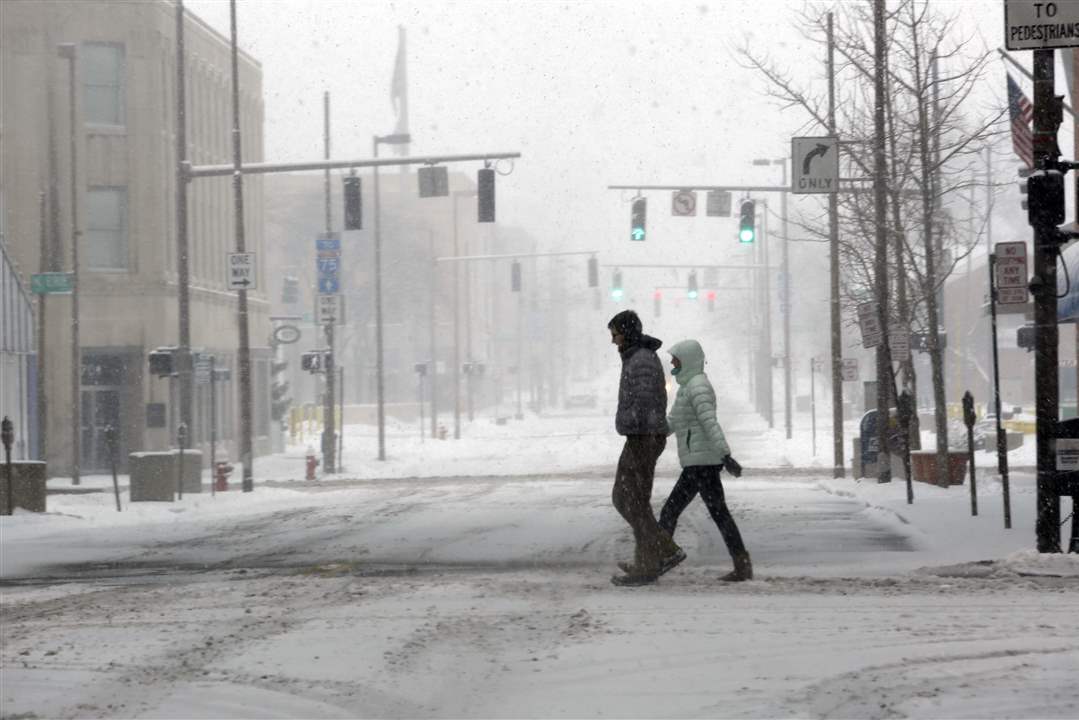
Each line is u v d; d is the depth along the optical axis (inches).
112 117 3811.5
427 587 1005.8
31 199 3740.2
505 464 3816.4
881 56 2170.3
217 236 4365.2
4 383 3307.1
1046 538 1113.4
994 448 4015.8
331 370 3752.5
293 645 743.1
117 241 3806.6
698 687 615.5
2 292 3255.4
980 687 597.6
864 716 554.9
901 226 2326.5
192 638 781.9
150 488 2386.8
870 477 2495.1
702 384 1002.1
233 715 584.1
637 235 3284.9
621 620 807.7
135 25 3796.8
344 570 1177.4
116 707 603.2
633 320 999.6
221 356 4335.6
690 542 1370.6
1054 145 1114.1
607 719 564.4
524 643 736.3
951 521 1482.5
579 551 1299.2
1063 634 736.3
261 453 4690.0
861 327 2316.7
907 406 1775.3
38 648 760.3
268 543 1478.8
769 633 751.7
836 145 2267.5
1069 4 1077.8
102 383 3799.2
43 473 2032.5
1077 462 1107.9
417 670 668.7
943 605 862.5
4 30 3727.9
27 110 3737.7
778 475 3019.2
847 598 904.3
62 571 1263.5
